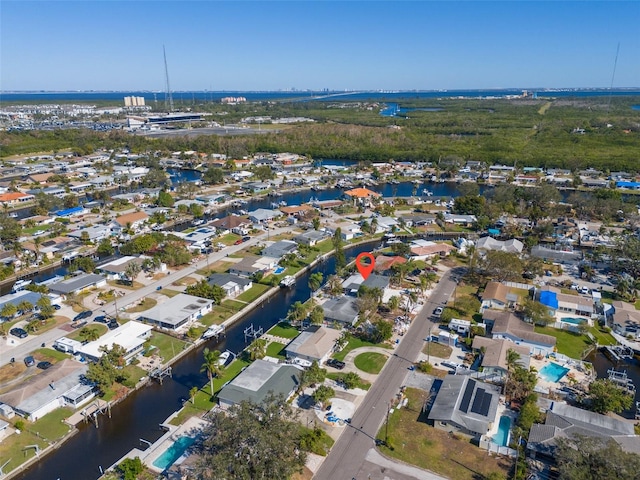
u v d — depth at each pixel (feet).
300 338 371.56
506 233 655.76
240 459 213.66
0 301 419.54
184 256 531.50
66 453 268.62
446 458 258.78
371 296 418.31
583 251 597.11
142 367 345.72
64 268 539.29
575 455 227.20
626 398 292.81
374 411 298.15
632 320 396.98
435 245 583.99
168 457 259.60
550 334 394.52
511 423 285.64
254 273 499.92
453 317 417.28
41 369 332.80
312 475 246.06
